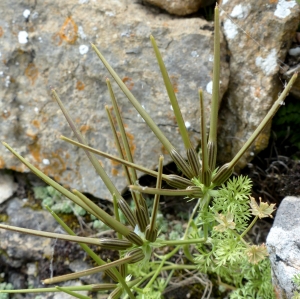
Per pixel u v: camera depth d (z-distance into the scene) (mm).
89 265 179
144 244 119
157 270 150
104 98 177
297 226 127
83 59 176
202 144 111
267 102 163
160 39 170
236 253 121
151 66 171
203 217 127
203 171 115
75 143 102
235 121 173
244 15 165
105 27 174
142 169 110
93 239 113
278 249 123
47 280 100
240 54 166
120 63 172
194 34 168
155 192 104
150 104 172
